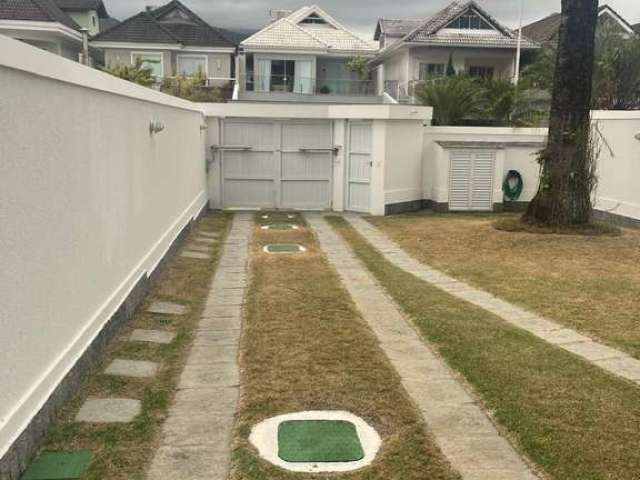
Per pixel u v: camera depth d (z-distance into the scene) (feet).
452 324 20.86
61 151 14.60
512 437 13.21
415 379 16.35
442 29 113.19
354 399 14.99
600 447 12.67
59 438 12.92
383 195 51.52
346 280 27.94
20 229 12.02
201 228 42.96
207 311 22.75
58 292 14.26
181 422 13.84
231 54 117.91
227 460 12.33
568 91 36.96
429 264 31.55
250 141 53.52
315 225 45.47
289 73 126.52
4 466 10.80
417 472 11.85
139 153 24.07
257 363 17.28
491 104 76.38
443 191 53.62
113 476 11.64
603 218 46.75
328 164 54.24
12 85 11.69
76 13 121.39
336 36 136.87
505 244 35.04
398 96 107.24
